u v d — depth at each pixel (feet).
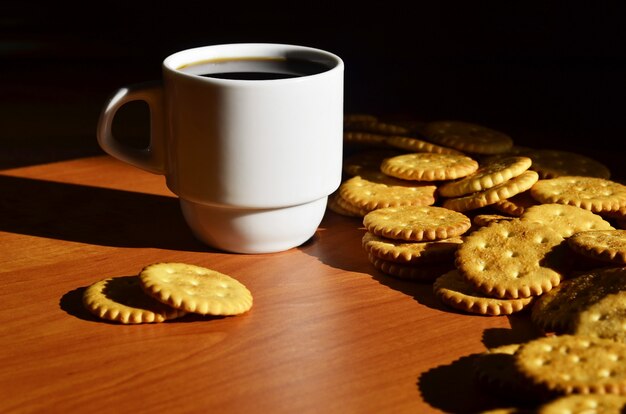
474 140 2.61
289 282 2.24
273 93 2.19
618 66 3.37
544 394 1.90
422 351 2.06
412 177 2.44
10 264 2.29
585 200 2.39
